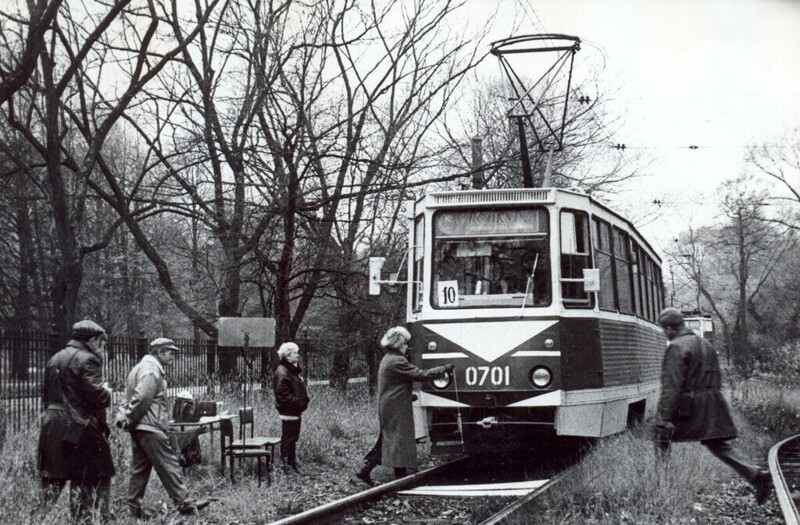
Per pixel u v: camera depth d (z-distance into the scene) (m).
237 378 19.59
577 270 11.66
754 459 13.70
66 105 20.53
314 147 20.81
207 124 21.05
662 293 19.47
